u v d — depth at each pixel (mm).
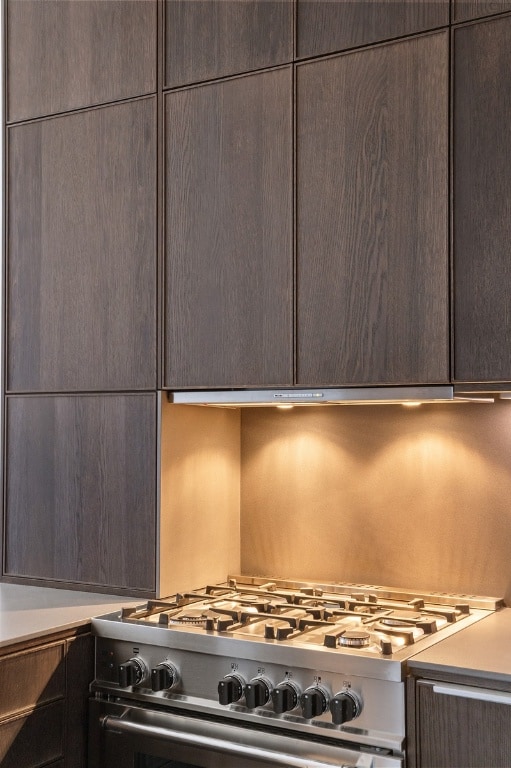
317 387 2162
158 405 2361
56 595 2418
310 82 2195
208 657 1993
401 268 2061
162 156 2396
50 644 2045
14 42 2680
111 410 2443
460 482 2311
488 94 1976
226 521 2596
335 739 1818
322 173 2170
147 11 2436
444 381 1996
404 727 1734
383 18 2107
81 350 2506
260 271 2242
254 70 2271
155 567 2346
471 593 2285
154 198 2400
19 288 2635
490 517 2266
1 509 2637
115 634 2109
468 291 1979
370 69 2119
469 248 1981
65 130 2566
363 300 2105
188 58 2373
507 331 1930
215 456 2555
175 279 2367
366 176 2113
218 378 2291
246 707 1928
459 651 1797
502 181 1950
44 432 2568
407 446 2389
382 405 2430
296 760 1822
